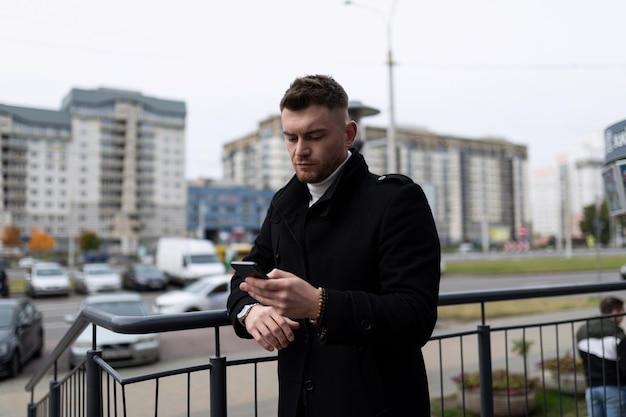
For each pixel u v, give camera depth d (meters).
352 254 1.33
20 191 87.19
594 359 3.59
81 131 91.56
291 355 1.45
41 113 88.50
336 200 1.38
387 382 1.35
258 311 1.41
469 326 11.29
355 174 1.41
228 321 1.87
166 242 29.94
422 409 1.39
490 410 2.48
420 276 1.26
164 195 97.62
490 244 95.62
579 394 5.46
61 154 89.94
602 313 3.98
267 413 5.15
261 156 119.81
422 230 1.30
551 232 141.88
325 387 1.36
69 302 21.36
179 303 13.93
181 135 99.81
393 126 16.20
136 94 96.62
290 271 1.43
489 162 134.38
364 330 1.17
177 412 5.91
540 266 33.44
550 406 5.16
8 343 9.16
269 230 1.61
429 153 125.06
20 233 79.12
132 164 94.56
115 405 1.95
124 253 92.06
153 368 9.02
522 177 140.62
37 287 22.58
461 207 128.12
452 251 84.81
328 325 1.16
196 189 99.25
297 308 1.17
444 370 6.88
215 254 27.25
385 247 1.30
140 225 94.75
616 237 72.94
